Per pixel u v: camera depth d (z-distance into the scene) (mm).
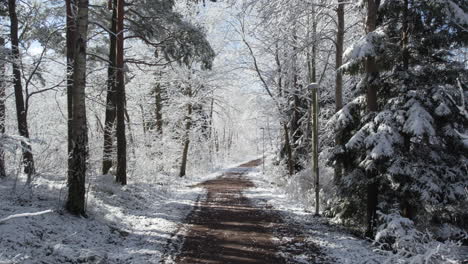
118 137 15594
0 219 7266
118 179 15438
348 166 11359
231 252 8156
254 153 85312
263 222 11734
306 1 15102
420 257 6730
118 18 15320
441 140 9938
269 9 15430
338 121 11234
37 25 14125
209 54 17688
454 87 9594
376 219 9781
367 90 10516
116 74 15461
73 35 12672
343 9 14773
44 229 7566
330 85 22219
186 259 7520
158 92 28031
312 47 17188
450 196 9219
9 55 11453
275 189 21719
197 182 26500
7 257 5836
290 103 25109
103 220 9547
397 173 9305
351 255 8055
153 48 24438
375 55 9461
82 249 7082
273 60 24562
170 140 29453
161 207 13891
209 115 38250
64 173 14039
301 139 24188
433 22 10016
